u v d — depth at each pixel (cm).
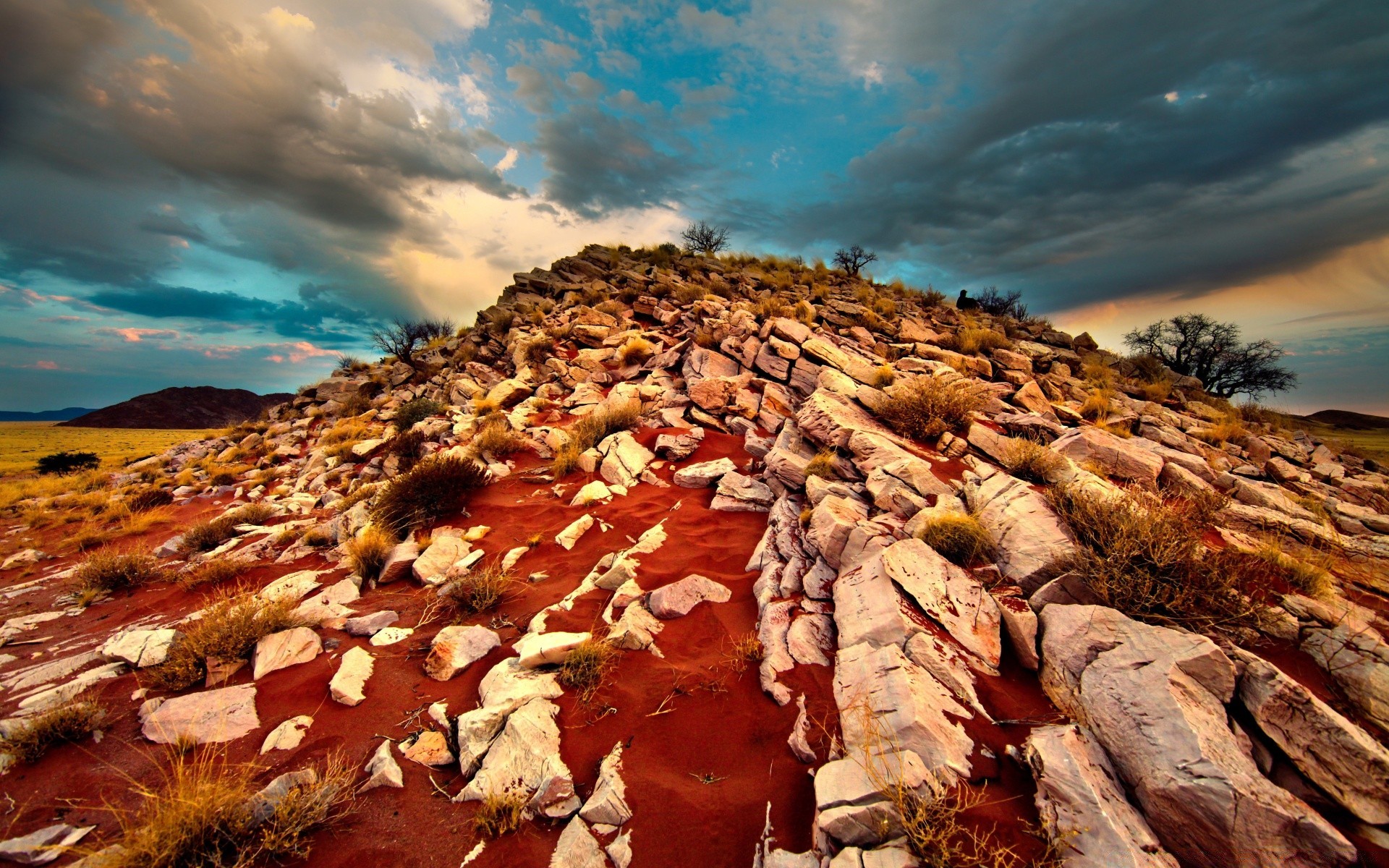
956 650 418
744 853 322
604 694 460
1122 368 2033
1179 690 335
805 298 2075
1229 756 300
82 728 427
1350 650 369
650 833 337
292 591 685
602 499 879
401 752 412
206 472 1822
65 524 1383
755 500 801
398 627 592
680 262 2906
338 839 342
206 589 753
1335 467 1131
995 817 300
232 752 413
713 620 555
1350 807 291
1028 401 1107
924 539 544
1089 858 272
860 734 362
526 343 1881
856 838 303
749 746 396
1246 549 497
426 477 917
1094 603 440
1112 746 332
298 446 1975
